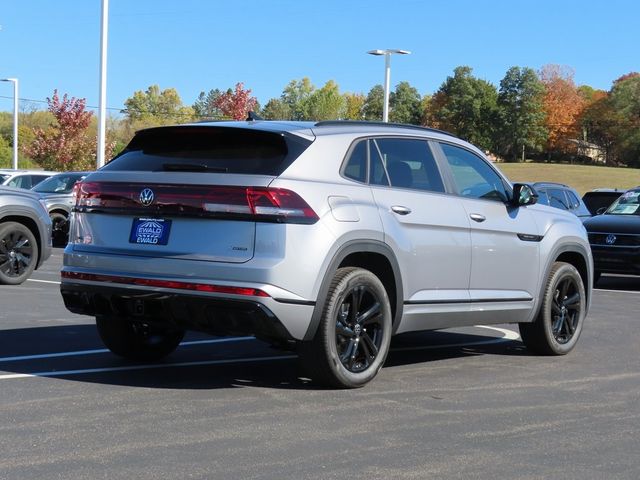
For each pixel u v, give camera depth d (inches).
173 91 4795.8
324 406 216.5
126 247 233.6
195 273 220.1
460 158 280.7
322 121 247.8
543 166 4537.4
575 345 324.5
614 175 3993.6
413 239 250.1
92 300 238.4
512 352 313.3
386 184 249.4
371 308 238.1
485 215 277.7
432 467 170.4
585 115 5442.9
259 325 216.5
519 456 180.1
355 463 171.3
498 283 283.1
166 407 210.7
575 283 313.9
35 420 195.0
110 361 265.0
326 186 229.5
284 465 168.6
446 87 5546.3
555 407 224.8
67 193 799.7
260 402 218.4
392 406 219.6
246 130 229.9
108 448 175.8
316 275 221.1
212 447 178.7
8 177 848.9
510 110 5354.3
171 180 227.0
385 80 1455.5
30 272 469.1
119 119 3078.2
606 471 172.1
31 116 3289.9
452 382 253.3
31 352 274.8
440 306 261.4
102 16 979.3
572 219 322.7
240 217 217.9
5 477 157.1
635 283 634.2
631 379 265.4
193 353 284.8
